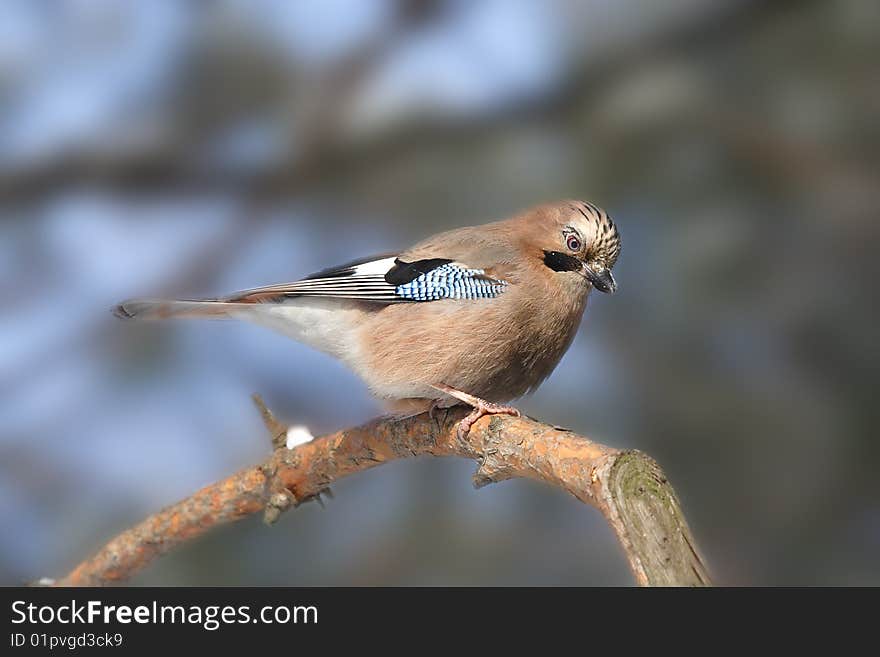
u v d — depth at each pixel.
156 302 9.40
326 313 9.45
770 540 10.30
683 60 11.36
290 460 8.72
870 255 10.62
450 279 9.15
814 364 10.55
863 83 10.84
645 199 11.27
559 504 10.99
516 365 9.39
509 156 11.88
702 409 10.54
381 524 11.01
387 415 8.80
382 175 12.36
